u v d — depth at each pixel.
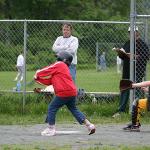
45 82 25.27
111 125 28.86
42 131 26.17
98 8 123.75
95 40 38.97
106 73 46.62
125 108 32.06
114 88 45.69
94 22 32.91
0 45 38.38
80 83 47.94
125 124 29.27
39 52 38.41
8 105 33.06
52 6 122.44
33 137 24.27
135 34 31.78
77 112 25.30
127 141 23.17
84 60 40.38
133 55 31.56
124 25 37.75
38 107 32.91
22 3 122.81
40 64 38.38
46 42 38.59
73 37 30.77
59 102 25.08
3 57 38.72
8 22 35.97
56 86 25.05
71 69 30.73
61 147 21.20
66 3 123.19
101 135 25.02
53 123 25.08
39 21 33.22
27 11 122.69
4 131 26.17
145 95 31.06
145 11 33.16
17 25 38.00
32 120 30.22
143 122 29.72
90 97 33.75
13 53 38.59
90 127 25.08
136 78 31.98
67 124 28.98
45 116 31.53
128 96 31.73
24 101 33.16
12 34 38.25
